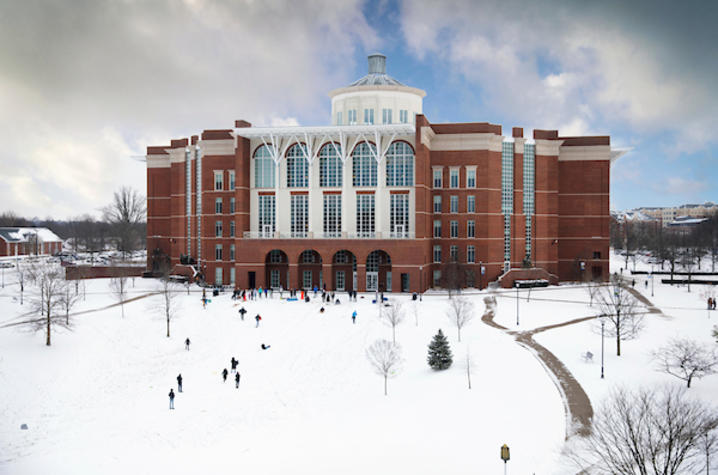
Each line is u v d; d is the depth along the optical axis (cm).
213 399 3706
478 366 3856
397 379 3828
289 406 3516
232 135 8100
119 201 11975
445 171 7631
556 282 8019
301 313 5931
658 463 2231
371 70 8719
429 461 2523
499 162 7694
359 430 2978
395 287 7175
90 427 3294
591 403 3067
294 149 7688
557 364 3838
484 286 7550
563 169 8225
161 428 3253
